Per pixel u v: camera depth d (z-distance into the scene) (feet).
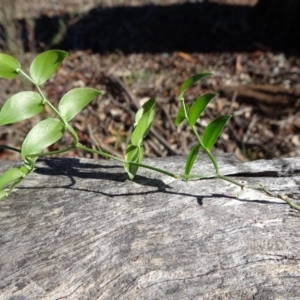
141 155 0.73
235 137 1.77
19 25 2.58
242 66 2.29
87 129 1.74
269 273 0.58
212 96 0.66
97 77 2.17
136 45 2.59
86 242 0.62
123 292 0.56
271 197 0.70
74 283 0.57
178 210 0.68
